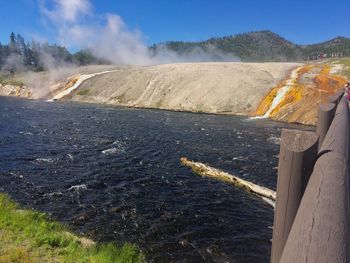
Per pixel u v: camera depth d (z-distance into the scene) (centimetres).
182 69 7625
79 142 3158
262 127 4281
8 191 1884
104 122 4428
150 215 1636
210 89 6450
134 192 1931
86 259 1001
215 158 2684
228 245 1378
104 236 1415
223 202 1819
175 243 1384
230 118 5209
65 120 4534
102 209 1688
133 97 7206
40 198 1803
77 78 9238
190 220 1593
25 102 7400
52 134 3506
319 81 5856
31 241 1074
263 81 6438
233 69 7238
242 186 2047
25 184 2006
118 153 2789
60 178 2138
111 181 2109
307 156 267
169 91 6875
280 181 282
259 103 5872
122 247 1291
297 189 272
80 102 7600
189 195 1909
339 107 827
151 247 1345
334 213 197
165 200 1827
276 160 2642
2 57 15700
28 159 2545
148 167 2422
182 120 4828
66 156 2661
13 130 3684
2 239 1070
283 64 7788
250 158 2691
